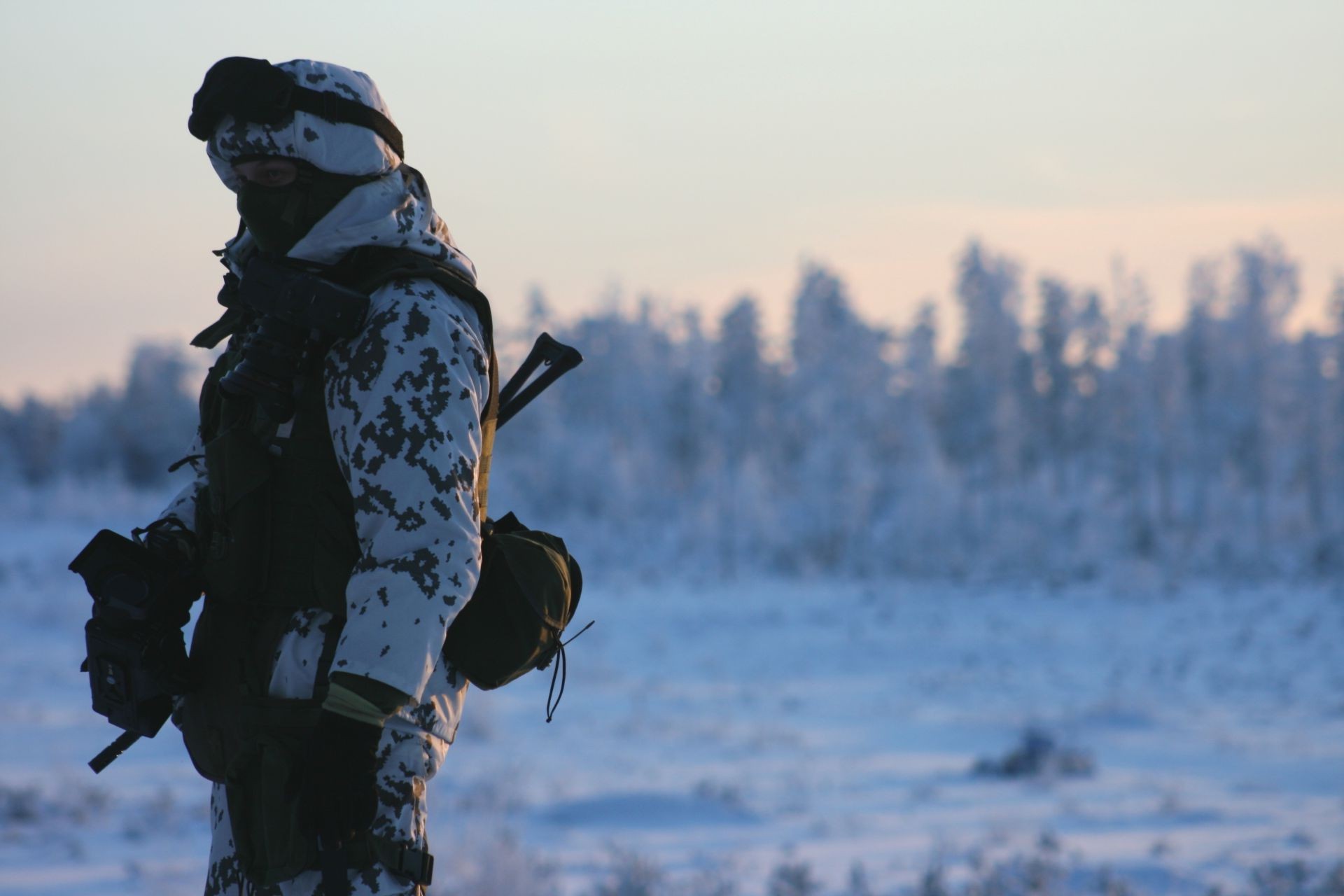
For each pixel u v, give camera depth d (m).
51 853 11.72
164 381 160.25
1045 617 69.00
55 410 167.50
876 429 122.88
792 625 64.38
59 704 27.70
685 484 124.94
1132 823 16.77
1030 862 11.28
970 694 38.91
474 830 10.65
